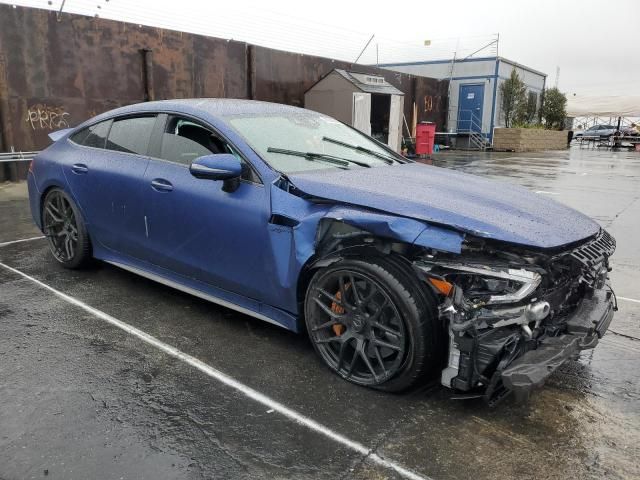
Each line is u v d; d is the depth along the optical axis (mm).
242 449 2262
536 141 25641
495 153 22719
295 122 3748
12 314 3607
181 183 3365
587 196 9695
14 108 9633
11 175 9750
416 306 2459
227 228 3109
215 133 3316
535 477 2129
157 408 2545
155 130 3705
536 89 30609
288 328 3057
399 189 2824
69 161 4238
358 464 2186
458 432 2414
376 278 2543
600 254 2725
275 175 2994
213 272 3297
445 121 25750
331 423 2459
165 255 3576
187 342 3246
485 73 25156
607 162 18250
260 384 2785
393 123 16781
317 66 16172
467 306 2365
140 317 3600
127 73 11211
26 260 4855
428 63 26625
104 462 2154
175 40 12023
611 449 2316
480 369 2389
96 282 4262
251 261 3053
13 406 2523
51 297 3930
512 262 2369
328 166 3291
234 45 13414
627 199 9336
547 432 2432
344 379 2822
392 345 2586
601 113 35875
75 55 10312
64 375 2822
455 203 2666
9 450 2211
